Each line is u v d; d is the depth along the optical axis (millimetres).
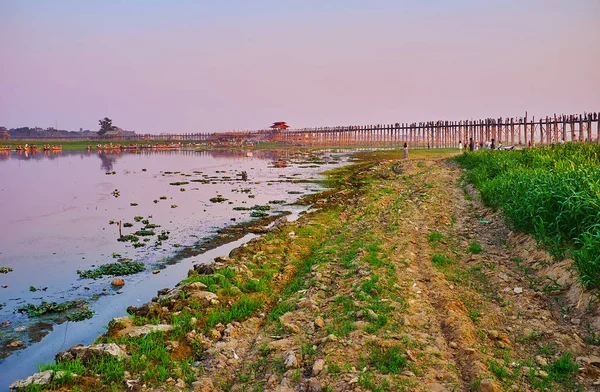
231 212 25344
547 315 9000
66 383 7465
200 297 10922
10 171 54875
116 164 66250
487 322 8836
